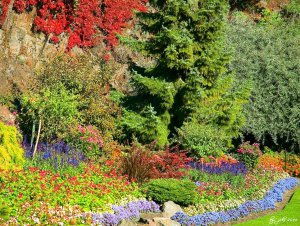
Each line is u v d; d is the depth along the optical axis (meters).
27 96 15.92
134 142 16.75
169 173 15.14
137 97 19.91
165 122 19.08
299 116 23.58
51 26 20.23
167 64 18.88
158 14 19.95
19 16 19.42
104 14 22.38
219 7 19.38
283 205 15.73
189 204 13.77
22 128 16.44
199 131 17.88
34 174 12.37
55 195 11.36
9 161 12.90
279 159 22.83
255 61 24.27
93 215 11.15
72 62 18.00
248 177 17.16
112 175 14.03
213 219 12.86
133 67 20.75
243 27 25.73
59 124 15.50
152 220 12.04
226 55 19.33
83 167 14.05
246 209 14.09
